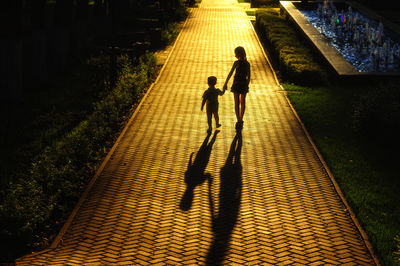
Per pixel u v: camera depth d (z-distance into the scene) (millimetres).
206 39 23094
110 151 10281
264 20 24203
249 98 14125
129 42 19984
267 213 7797
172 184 8789
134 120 12156
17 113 13094
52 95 14672
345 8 29000
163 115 12547
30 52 15914
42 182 8586
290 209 7941
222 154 10117
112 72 14367
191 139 10930
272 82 16062
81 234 7223
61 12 17328
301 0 29797
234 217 7648
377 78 15344
